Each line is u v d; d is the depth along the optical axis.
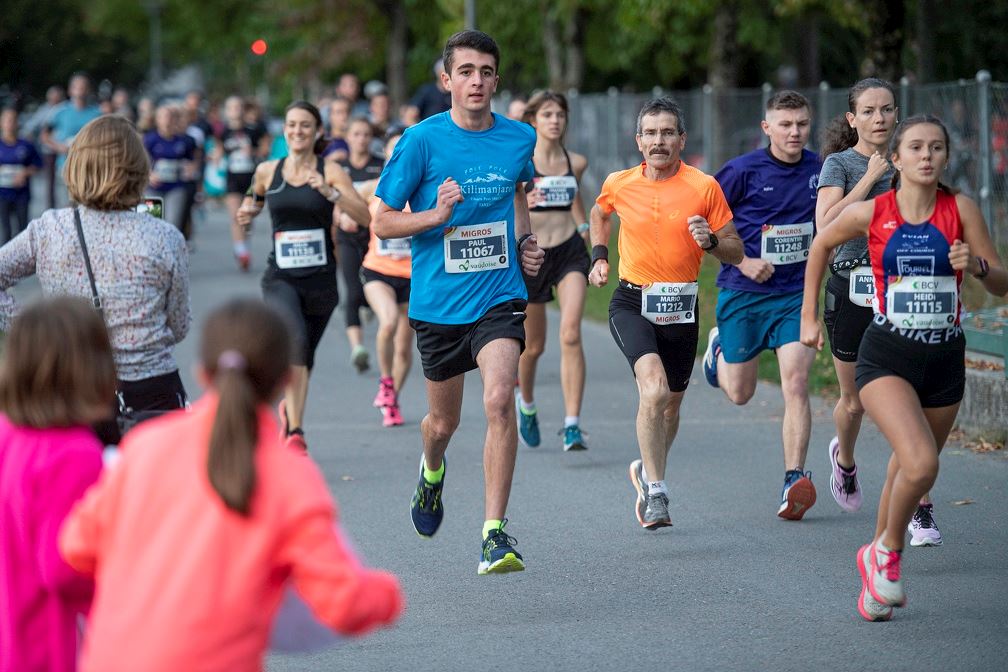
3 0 137.38
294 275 24.30
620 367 35.34
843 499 20.03
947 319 15.02
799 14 58.69
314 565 8.52
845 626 15.38
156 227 13.77
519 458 25.00
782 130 20.44
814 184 20.61
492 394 16.59
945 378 15.27
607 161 70.25
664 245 19.27
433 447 18.00
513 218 17.56
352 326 32.94
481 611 16.20
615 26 87.75
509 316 17.17
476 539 19.53
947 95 40.84
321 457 25.27
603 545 19.05
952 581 16.98
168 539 8.52
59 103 75.81
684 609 16.11
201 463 8.62
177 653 8.35
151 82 187.25
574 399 25.12
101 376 9.95
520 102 32.00
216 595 8.42
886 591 15.18
